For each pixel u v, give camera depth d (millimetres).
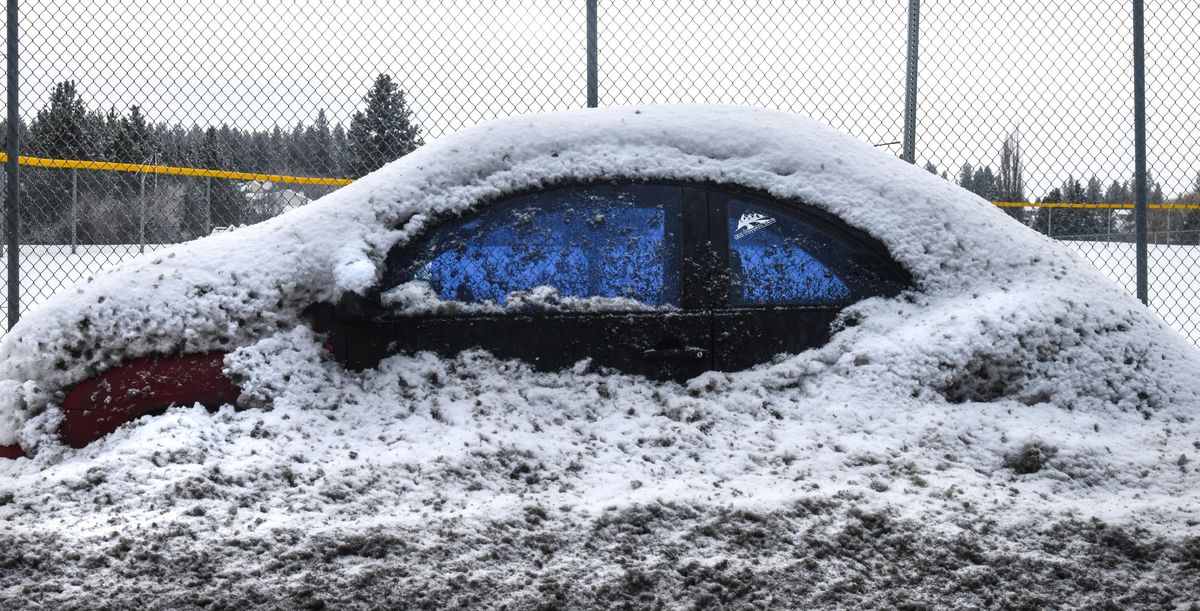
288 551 3047
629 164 4629
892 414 4219
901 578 3010
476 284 4492
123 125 7617
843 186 4773
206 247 4508
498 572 2998
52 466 3930
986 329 4414
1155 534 3285
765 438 4105
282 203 8023
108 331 4156
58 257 8734
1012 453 3969
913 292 4695
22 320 4301
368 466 3748
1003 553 3139
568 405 4289
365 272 4238
